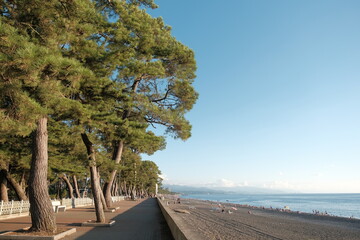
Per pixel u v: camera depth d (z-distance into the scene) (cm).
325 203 10450
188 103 1858
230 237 1445
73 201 2634
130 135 1283
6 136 1438
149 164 6700
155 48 1580
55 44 836
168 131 1786
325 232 2055
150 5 1692
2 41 548
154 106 1496
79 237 898
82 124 1168
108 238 895
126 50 1177
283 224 2475
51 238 817
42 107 673
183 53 1623
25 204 1666
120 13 1379
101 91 1156
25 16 812
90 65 1102
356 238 1809
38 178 902
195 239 494
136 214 1898
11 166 2094
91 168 1321
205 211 3556
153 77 1662
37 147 923
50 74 686
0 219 1385
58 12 816
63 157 1936
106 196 2403
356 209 6762
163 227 1197
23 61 550
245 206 5825
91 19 1107
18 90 629
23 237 815
